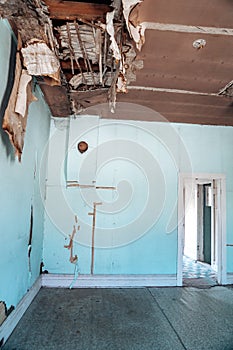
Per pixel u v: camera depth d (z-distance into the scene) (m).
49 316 3.18
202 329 2.98
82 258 4.50
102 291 4.21
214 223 6.04
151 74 3.12
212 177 4.89
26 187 3.24
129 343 2.64
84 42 2.44
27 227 3.37
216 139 4.99
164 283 4.58
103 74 2.98
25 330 2.81
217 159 4.95
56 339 2.66
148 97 3.79
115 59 2.50
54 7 1.96
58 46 2.49
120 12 2.02
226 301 3.87
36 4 1.88
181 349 2.56
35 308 3.41
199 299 3.93
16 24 2.08
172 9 2.08
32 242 3.67
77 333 2.80
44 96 3.71
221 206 4.84
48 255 4.44
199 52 2.67
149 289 4.37
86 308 3.48
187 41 2.50
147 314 3.35
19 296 3.06
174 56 2.74
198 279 5.05
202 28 2.31
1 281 2.45
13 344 2.54
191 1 2.00
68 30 2.27
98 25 2.20
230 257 4.78
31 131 3.33
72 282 4.42
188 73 3.09
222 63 2.86
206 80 3.25
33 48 2.24
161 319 3.21
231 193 4.90
